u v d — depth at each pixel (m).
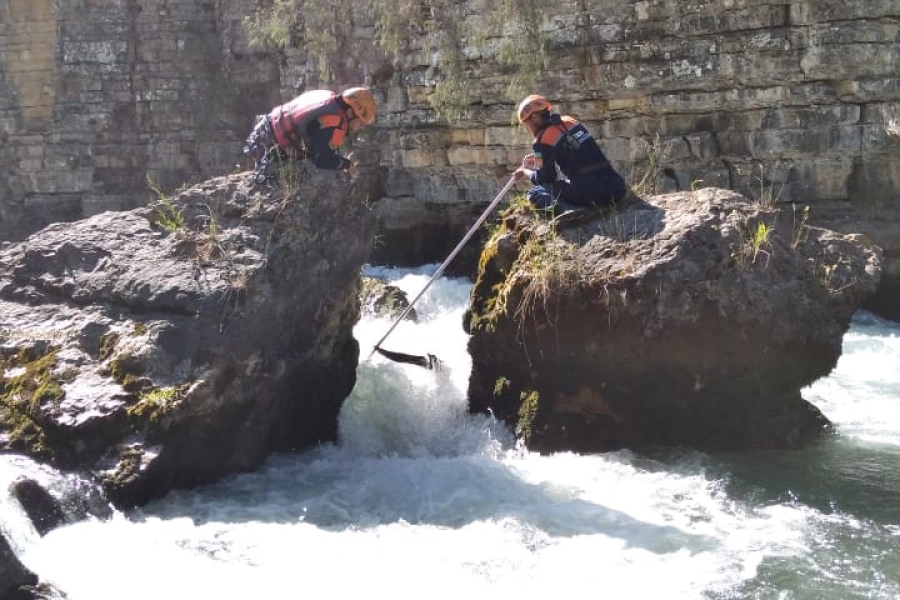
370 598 4.22
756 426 6.56
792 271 6.37
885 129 12.52
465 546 4.82
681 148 14.14
